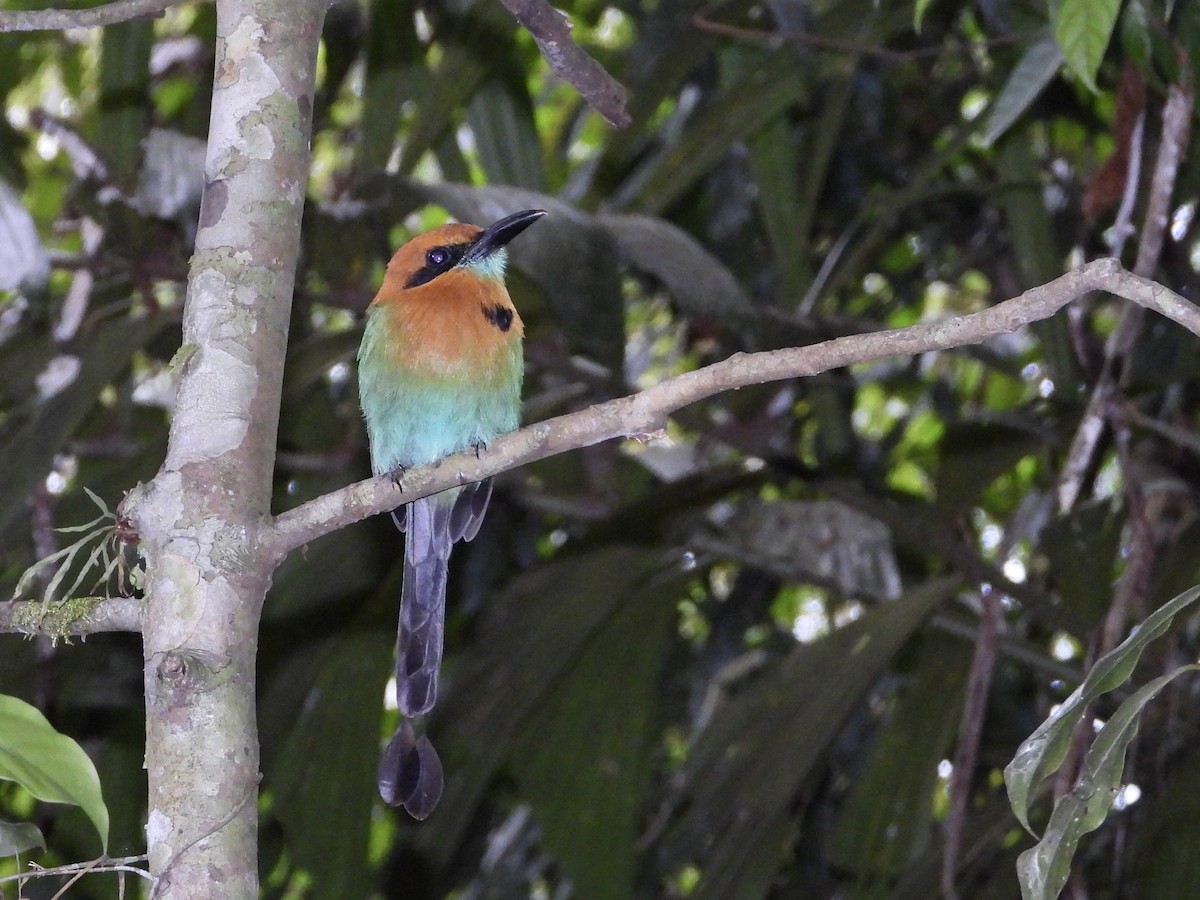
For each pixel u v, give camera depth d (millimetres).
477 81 10773
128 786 10398
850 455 11578
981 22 12977
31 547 10578
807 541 11445
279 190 6109
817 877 12422
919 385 14508
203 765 5141
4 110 12430
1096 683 4980
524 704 10625
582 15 12758
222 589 5441
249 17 6273
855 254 11828
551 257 8680
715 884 9625
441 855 10461
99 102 10352
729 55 11719
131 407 11750
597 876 10258
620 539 11234
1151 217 8688
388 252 10664
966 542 10805
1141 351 11836
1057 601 12375
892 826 10273
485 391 9773
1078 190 12977
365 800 10508
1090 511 11070
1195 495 11523
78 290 9977
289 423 11805
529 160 11344
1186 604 5008
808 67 11148
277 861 11273
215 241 6012
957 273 13891
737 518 11688
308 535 5660
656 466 11664
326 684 10703
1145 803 10859
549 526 14055
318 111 12664
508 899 12852
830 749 10797
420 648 8969
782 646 13750
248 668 5402
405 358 9672
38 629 5625
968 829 10320
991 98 11523
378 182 9539
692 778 10367
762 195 11734
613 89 7102
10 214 8914
